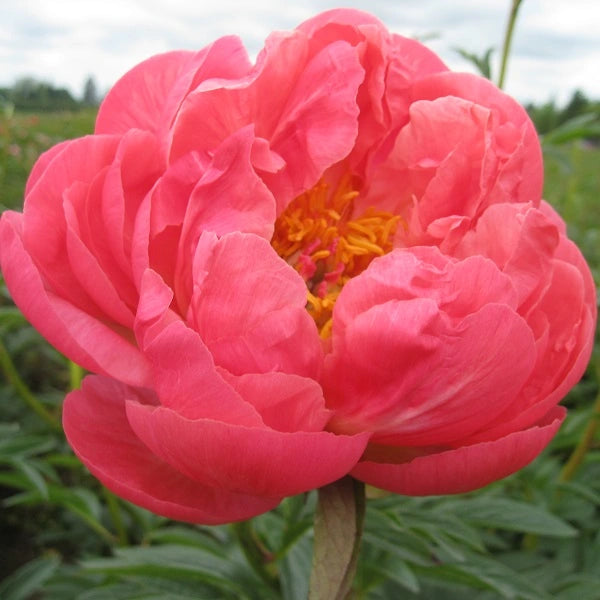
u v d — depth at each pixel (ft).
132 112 0.93
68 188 0.82
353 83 0.88
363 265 0.96
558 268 0.88
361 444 0.73
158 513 0.78
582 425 1.53
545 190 3.82
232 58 0.88
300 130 0.90
